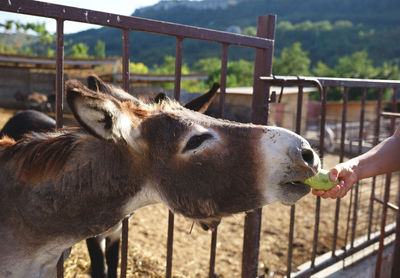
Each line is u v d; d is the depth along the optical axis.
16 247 0.80
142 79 10.38
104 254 1.38
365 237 1.88
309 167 0.75
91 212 0.81
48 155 0.79
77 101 0.64
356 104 12.25
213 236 1.16
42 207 0.79
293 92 8.39
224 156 0.77
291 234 1.34
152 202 0.87
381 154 0.95
